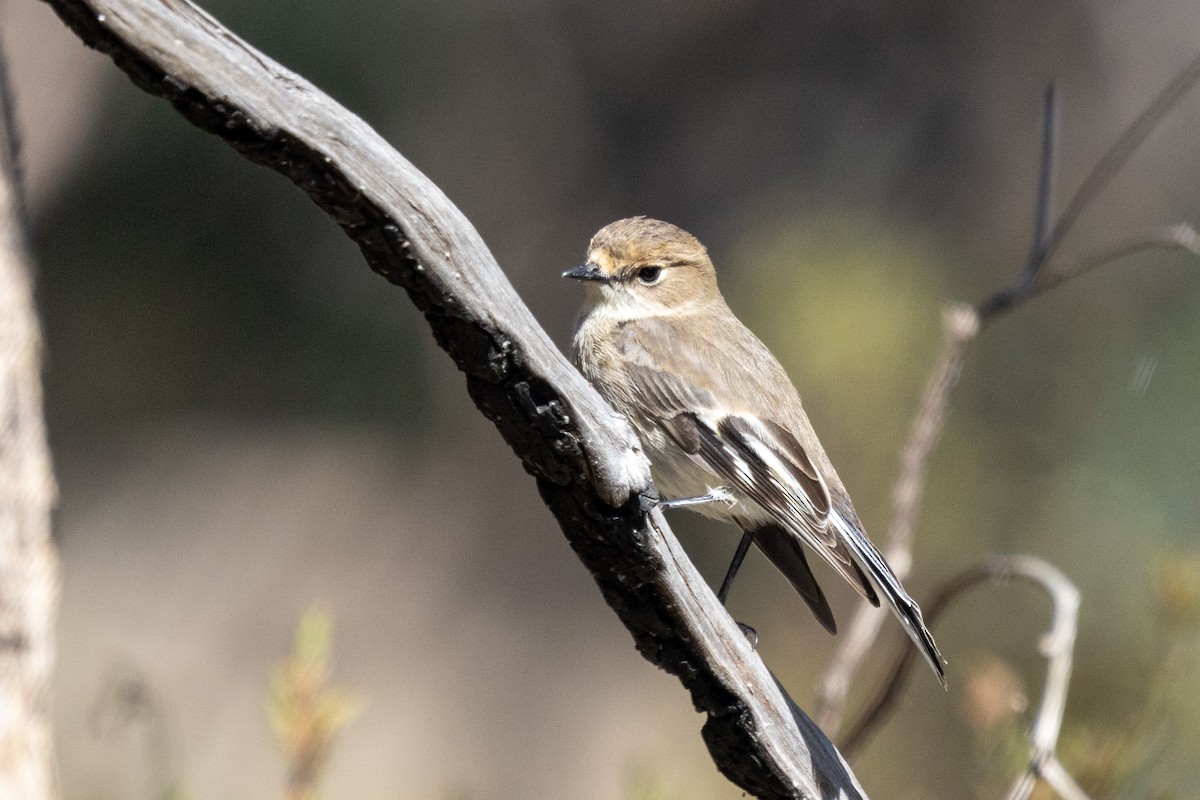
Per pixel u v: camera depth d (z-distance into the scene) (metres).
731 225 15.46
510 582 16.39
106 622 15.41
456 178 15.80
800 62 15.82
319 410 16.31
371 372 16.17
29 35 14.54
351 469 16.52
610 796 14.54
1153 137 14.50
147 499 16.23
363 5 14.38
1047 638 6.07
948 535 11.23
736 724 5.03
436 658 15.74
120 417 16.16
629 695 15.44
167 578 15.96
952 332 7.13
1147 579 9.12
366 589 16.12
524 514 16.69
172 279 15.66
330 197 3.98
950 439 11.52
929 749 9.61
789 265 12.74
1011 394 12.01
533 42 15.80
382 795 14.30
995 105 15.11
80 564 15.99
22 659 6.14
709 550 13.34
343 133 3.92
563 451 4.35
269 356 16.02
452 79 15.32
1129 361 11.77
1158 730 7.21
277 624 15.74
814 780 5.13
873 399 11.70
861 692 9.48
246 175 15.44
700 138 15.95
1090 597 10.34
